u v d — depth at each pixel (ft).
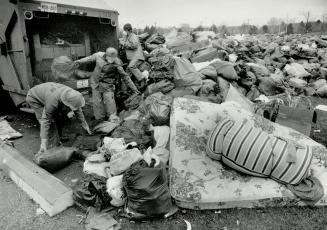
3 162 13.28
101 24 20.17
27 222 10.09
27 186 11.54
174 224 9.98
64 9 17.53
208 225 9.95
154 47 24.29
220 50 23.67
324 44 46.80
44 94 13.35
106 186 10.60
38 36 17.70
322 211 10.72
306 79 29.43
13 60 18.01
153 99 15.35
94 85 17.65
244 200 10.74
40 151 13.76
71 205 10.96
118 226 9.75
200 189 10.82
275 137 11.81
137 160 11.51
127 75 17.66
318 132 17.16
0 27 17.93
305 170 10.91
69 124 18.03
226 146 11.11
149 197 9.70
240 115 13.69
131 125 14.82
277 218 10.34
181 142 12.25
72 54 19.33
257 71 23.24
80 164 14.10
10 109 22.25
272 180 11.29
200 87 16.51
